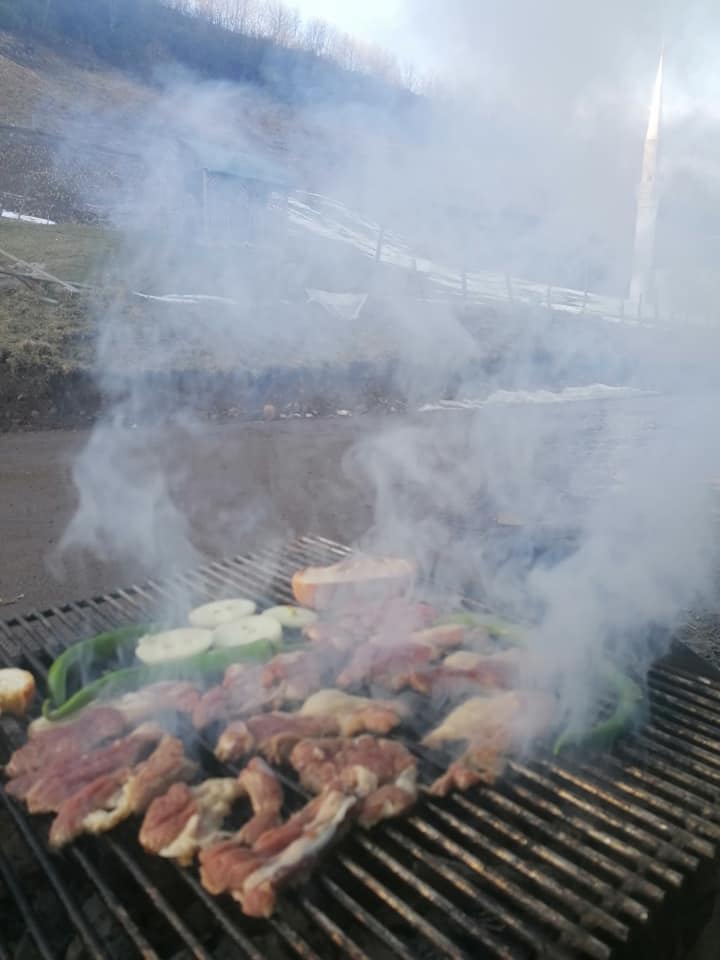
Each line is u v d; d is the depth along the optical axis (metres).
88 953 0.42
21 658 0.64
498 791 0.50
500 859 0.45
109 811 0.46
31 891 0.46
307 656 0.60
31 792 0.47
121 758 0.50
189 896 0.46
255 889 0.40
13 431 1.80
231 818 0.48
